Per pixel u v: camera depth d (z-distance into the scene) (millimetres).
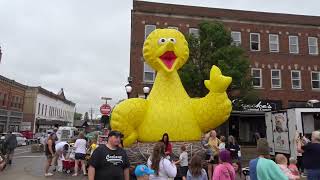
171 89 10266
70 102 84875
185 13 29188
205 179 6078
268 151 5359
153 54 10414
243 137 28375
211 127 10141
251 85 20406
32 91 56062
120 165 4762
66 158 15383
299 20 32062
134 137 9766
